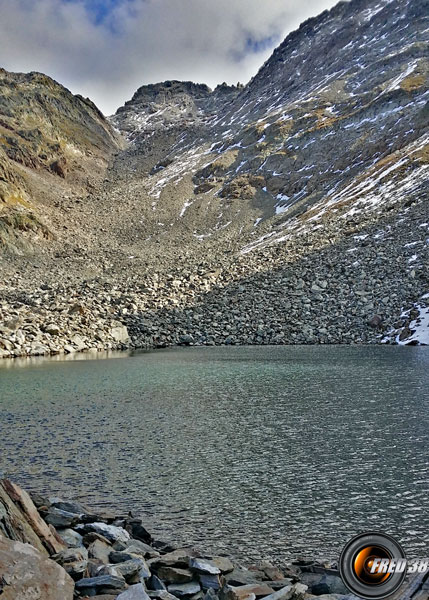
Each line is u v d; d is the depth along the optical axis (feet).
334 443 62.85
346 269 249.75
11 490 34.09
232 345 200.34
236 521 42.01
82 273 364.99
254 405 86.02
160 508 44.62
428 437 64.69
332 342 197.98
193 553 34.99
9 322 184.03
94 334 197.06
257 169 607.78
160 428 71.26
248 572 32.71
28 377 121.70
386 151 476.95
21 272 361.92
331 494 47.24
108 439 65.77
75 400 92.38
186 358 159.63
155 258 402.11
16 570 25.44
